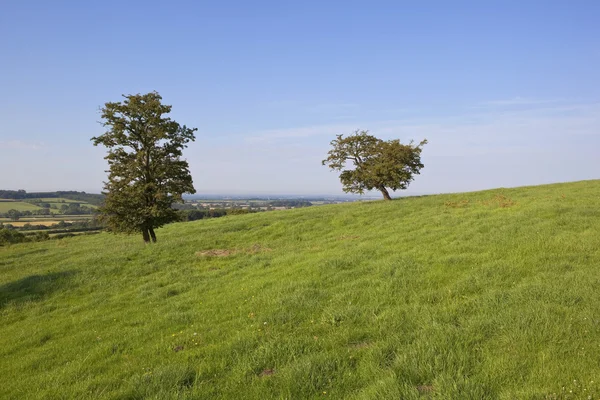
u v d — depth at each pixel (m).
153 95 24.30
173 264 16.41
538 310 6.35
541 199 22.53
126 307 11.40
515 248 11.09
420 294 8.24
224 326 8.10
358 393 4.77
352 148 39.47
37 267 19.72
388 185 36.75
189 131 25.22
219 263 15.99
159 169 23.89
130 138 23.77
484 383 4.50
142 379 5.72
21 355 8.52
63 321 10.67
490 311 6.80
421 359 5.27
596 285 7.37
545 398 4.11
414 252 12.13
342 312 7.63
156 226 24.61
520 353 5.17
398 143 37.38
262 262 14.45
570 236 11.59
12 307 12.48
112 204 22.86
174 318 9.09
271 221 29.67
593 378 4.32
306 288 9.66
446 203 26.61
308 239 20.55
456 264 10.20
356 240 17.11
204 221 41.69
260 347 6.35
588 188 26.56
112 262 17.06
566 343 5.27
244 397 5.01
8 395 6.22
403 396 4.43
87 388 5.88
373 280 9.59
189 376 5.72
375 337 6.45
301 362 5.61
